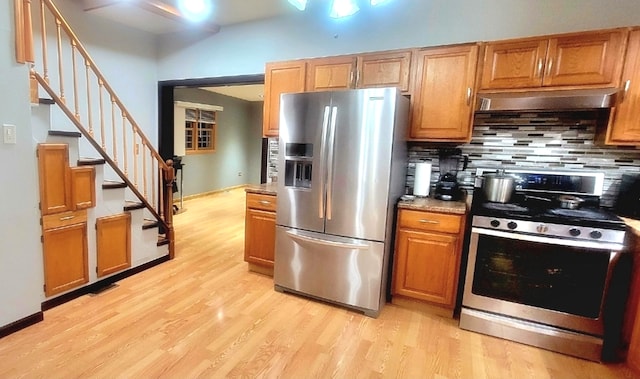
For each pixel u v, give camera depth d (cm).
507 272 223
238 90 707
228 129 805
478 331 232
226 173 813
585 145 250
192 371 182
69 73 344
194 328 223
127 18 368
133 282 290
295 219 271
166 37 416
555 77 224
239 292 281
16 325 208
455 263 241
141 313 239
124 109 308
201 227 484
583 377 192
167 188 341
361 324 239
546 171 253
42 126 233
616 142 217
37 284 218
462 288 246
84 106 361
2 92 193
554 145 258
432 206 243
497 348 216
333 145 248
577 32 218
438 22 279
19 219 206
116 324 223
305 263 270
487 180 246
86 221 259
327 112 247
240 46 371
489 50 239
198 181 725
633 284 198
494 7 260
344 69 287
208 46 390
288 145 270
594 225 199
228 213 582
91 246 265
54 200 233
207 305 256
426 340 222
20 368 177
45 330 212
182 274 313
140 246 312
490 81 241
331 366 192
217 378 177
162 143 439
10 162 199
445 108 255
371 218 243
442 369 193
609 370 198
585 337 207
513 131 269
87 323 222
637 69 207
